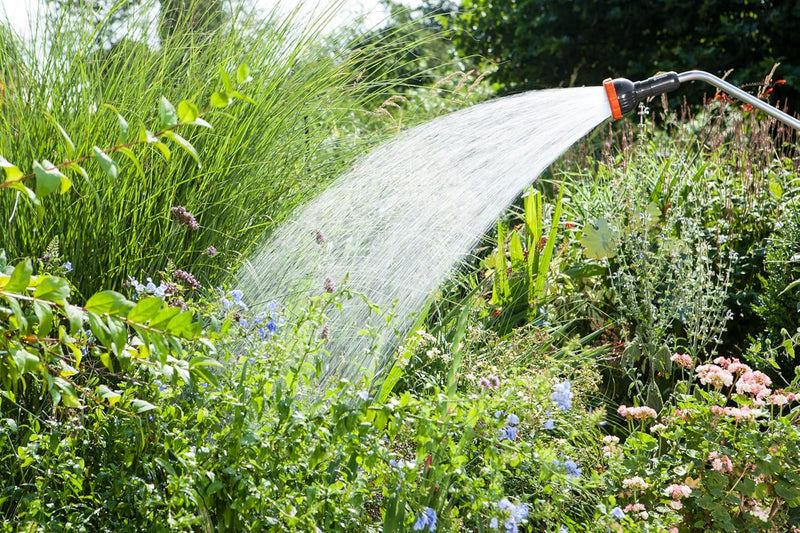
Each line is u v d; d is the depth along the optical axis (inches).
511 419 81.4
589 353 137.1
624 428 130.6
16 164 104.9
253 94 124.5
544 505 87.6
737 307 150.2
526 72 443.8
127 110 114.1
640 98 114.0
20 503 80.7
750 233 158.4
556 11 418.6
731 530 95.1
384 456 79.0
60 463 78.0
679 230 155.5
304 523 75.0
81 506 79.0
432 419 80.0
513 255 148.5
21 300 67.3
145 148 110.4
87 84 115.1
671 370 136.6
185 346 82.8
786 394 109.7
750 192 165.9
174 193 114.0
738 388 110.0
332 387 95.7
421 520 77.6
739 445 100.7
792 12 361.7
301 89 134.5
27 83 114.8
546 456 84.0
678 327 146.1
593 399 134.7
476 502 80.2
